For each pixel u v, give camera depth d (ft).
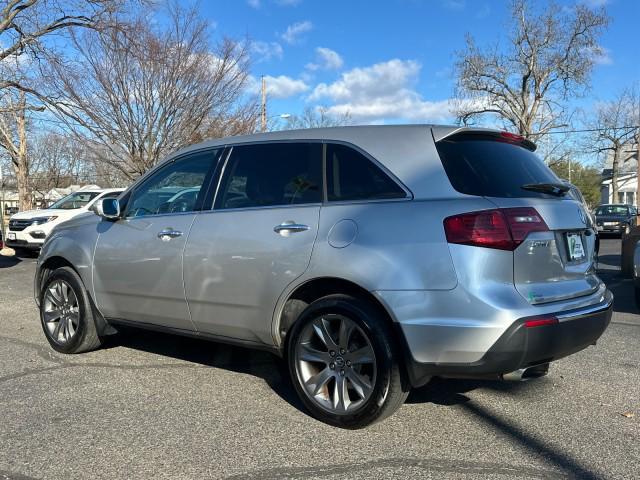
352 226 11.85
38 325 21.95
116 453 10.97
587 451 11.03
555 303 11.25
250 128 54.13
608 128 159.84
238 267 13.23
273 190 13.42
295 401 13.73
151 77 49.24
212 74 50.98
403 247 11.19
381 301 11.23
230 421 12.51
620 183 224.53
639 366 16.60
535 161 13.46
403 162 11.97
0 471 10.28
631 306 26.50
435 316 10.82
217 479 10.01
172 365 16.61
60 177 125.70
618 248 61.82
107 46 48.26
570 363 16.92
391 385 11.39
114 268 15.98
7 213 116.57
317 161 13.01
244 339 13.66
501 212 10.89
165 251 14.65
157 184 15.89
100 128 49.65
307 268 12.16
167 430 12.02
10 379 15.29
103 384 14.92
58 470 10.32
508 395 14.15
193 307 14.24
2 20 50.31
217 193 14.33
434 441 11.46
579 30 132.26
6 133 73.36
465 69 140.36
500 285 10.71
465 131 12.37
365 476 10.07
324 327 12.12
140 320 15.80
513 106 141.90
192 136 50.93
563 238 12.07
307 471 10.27
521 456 10.82
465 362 10.71
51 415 12.83
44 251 18.33
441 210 11.09
